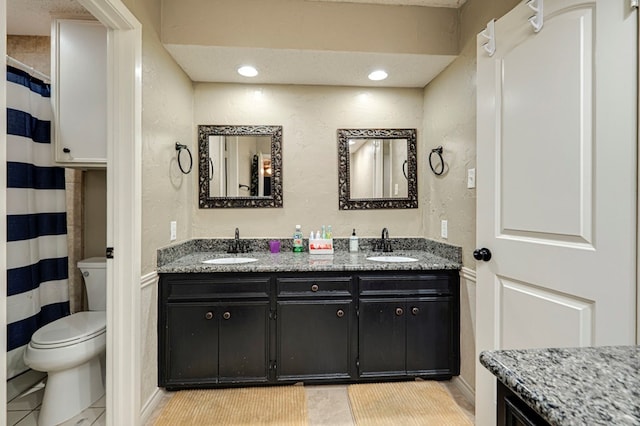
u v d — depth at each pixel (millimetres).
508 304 1425
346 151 2518
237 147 2467
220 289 1894
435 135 2354
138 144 1615
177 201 2145
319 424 1656
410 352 1979
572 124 1130
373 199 2539
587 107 1082
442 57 2051
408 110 2545
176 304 1875
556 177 1190
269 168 2484
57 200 2242
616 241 997
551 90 1209
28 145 2072
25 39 2395
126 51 1566
